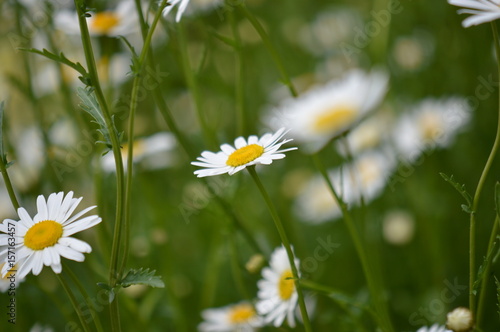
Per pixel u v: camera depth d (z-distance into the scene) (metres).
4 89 1.14
